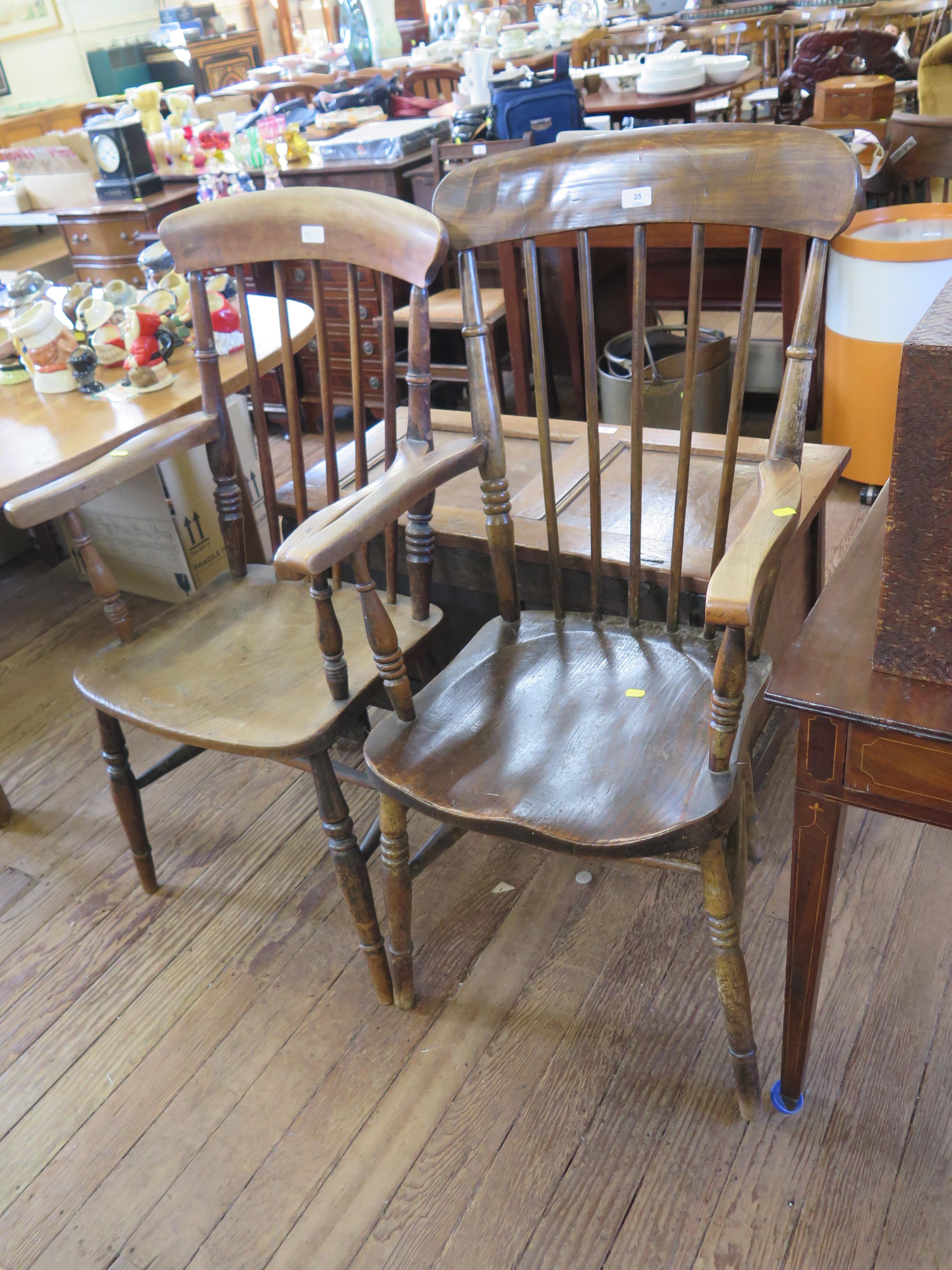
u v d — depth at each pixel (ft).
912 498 2.65
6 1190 4.35
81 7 22.07
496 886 5.49
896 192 9.02
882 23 14.37
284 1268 3.93
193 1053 4.84
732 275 10.15
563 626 4.73
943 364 2.42
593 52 15.64
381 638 4.02
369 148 10.32
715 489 5.46
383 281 4.52
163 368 6.13
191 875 5.84
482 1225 3.99
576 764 3.84
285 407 11.64
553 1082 4.47
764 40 15.51
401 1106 4.46
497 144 9.41
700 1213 3.92
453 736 4.11
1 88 20.74
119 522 8.04
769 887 5.24
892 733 2.90
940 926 4.90
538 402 4.38
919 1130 4.09
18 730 7.25
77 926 5.61
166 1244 4.07
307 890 5.65
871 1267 3.68
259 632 4.98
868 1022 4.51
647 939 5.08
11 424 5.91
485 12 17.43
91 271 12.11
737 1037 3.94
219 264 4.92
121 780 5.28
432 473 4.04
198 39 20.93
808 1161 4.04
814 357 3.81
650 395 8.68
